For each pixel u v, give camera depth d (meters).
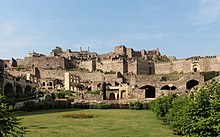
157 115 34.69
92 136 21.38
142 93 71.75
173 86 87.19
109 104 60.38
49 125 28.69
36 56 141.88
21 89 87.38
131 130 24.84
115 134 22.41
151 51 164.75
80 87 107.19
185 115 15.34
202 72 111.88
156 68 132.75
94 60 136.88
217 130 12.27
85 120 34.28
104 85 84.88
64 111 51.00
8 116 10.42
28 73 113.50
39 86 104.31
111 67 131.12
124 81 115.06
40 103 57.81
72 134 22.38
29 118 36.91
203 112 13.46
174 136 21.06
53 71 124.25
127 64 130.38
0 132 10.04
